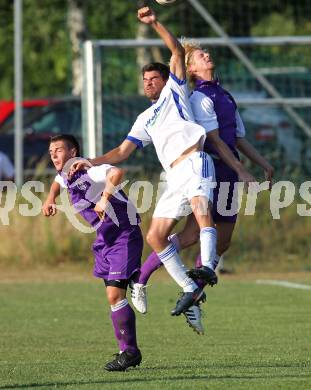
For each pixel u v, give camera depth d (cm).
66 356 2217
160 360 2145
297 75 5428
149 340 2472
